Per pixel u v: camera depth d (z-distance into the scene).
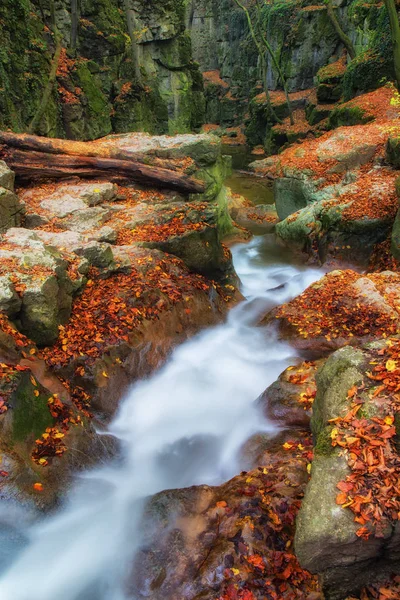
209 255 8.98
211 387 6.94
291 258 12.65
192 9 44.12
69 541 4.21
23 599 3.92
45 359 5.92
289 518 3.93
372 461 3.43
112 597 3.81
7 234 7.49
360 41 27.27
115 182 12.00
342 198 12.16
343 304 7.93
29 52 16.64
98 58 21.39
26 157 11.05
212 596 3.47
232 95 41.19
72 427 5.03
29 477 4.21
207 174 13.08
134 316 6.85
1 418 4.25
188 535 4.00
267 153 30.34
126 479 5.24
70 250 7.58
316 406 4.73
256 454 5.25
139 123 23.36
